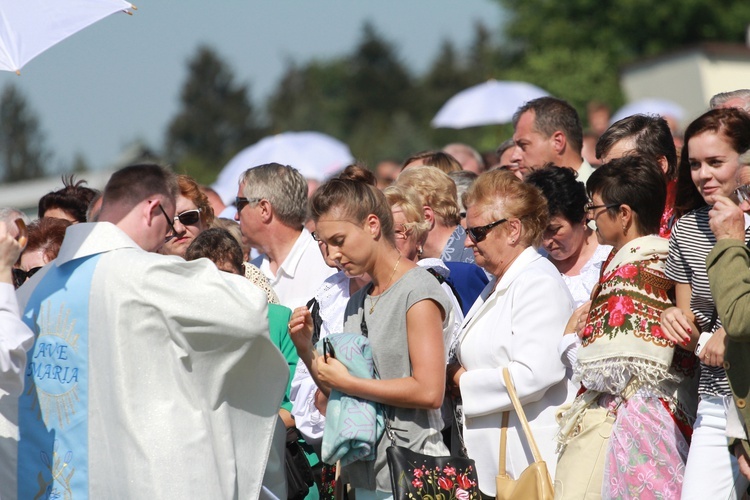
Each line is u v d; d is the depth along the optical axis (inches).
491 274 823.1
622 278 681.0
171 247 943.0
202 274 659.4
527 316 722.2
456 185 997.2
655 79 4421.8
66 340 665.6
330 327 828.0
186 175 970.1
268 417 687.7
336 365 690.8
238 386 678.5
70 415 663.1
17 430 668.7
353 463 709.9
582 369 683.4
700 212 663.1
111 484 650.2
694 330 649.6
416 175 922.1
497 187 749.3
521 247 749.3
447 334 707.4
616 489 666.2
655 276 677.3
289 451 802.8
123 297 648.4
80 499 658.2
